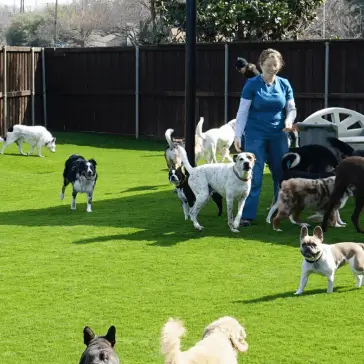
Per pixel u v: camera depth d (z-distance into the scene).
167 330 5.26
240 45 22.17
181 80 23.11
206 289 8.58
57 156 20.06
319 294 8.34
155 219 12.26
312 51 21.38
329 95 21.23
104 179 16.61
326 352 6.79
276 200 12.22
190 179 11.47
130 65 23.97
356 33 38.22
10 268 9.52
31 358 6.79
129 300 8.24
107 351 5.50
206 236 11.07
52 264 9.68
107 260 9.83
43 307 8.08
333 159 12.59
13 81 23.45
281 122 11.98
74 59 24.92
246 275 9.10
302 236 8.45
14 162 18.84
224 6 25.91
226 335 5.79
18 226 11.90
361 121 16.17
